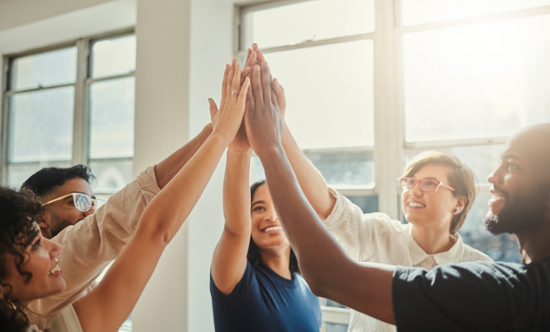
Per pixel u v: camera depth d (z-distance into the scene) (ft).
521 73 6.00
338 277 1.98
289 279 4.60
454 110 6.41
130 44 9.14
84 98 9.46
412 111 6.71
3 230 2.04
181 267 6.58
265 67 3.71
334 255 2.02
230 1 8.00
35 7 8.77
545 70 5.87
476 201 6.13
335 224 4.59
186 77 6.87
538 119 5.88
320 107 7.47
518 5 6.13
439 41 6.56
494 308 1.83
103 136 9.27
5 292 2.06
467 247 4.77
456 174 4.64
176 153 3.75
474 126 6.28
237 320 3.92
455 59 6.45
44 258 2.24
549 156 2.17
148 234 2.42
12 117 10.43
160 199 2.52
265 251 4.70
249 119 3.11
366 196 6.99
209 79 7.38
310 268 2.02
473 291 1.86
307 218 2.12
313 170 4.40
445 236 4.70
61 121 9.84
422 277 1.96
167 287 6.66
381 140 6.82
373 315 1.95
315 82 7.52
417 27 6.67
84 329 2.18
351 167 7.21
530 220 2.20
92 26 8.96
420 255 4.67
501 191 2.33
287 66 7.75
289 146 4.21
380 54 6.92
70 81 9.86
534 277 1.91
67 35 9.46
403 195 4.85
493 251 5.99
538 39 5.92
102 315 2.23
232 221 3.86
